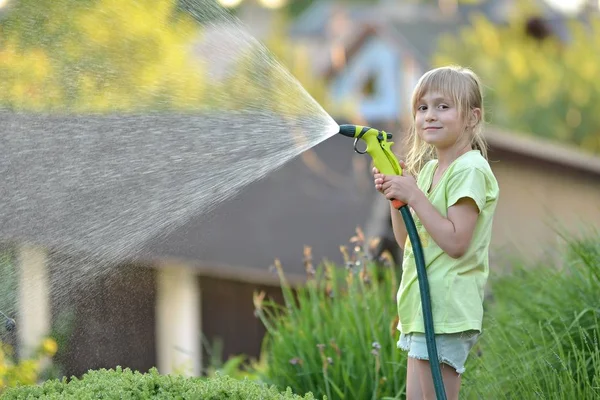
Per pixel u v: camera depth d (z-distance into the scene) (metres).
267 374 7.57
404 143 5.73
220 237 13.53
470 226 4.84
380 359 6.75
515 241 13.06
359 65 33.22
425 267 4.93
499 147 13.43
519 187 13.59
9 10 6.68
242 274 12.66
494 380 6.18
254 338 13.05
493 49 28.41
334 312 7.29
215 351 10.88
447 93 4.99
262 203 14.53
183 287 11.91
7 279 6.14
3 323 6.27
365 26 33.16
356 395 6.73
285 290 8.40
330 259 13.16
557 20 32.50
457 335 4.91
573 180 13.92
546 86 26.84
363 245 8.02
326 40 46.50
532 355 6.70
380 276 8.81
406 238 5.29
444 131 5.00
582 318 6.82
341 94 32.47
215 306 12.71
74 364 6.95
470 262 4.94
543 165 13.78
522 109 26.80
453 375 4.99
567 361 6.46
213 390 5.10
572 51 27.47
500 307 7.85
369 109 33.03
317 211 14.27
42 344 6.54
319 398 6.88
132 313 6.53
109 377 5.54
